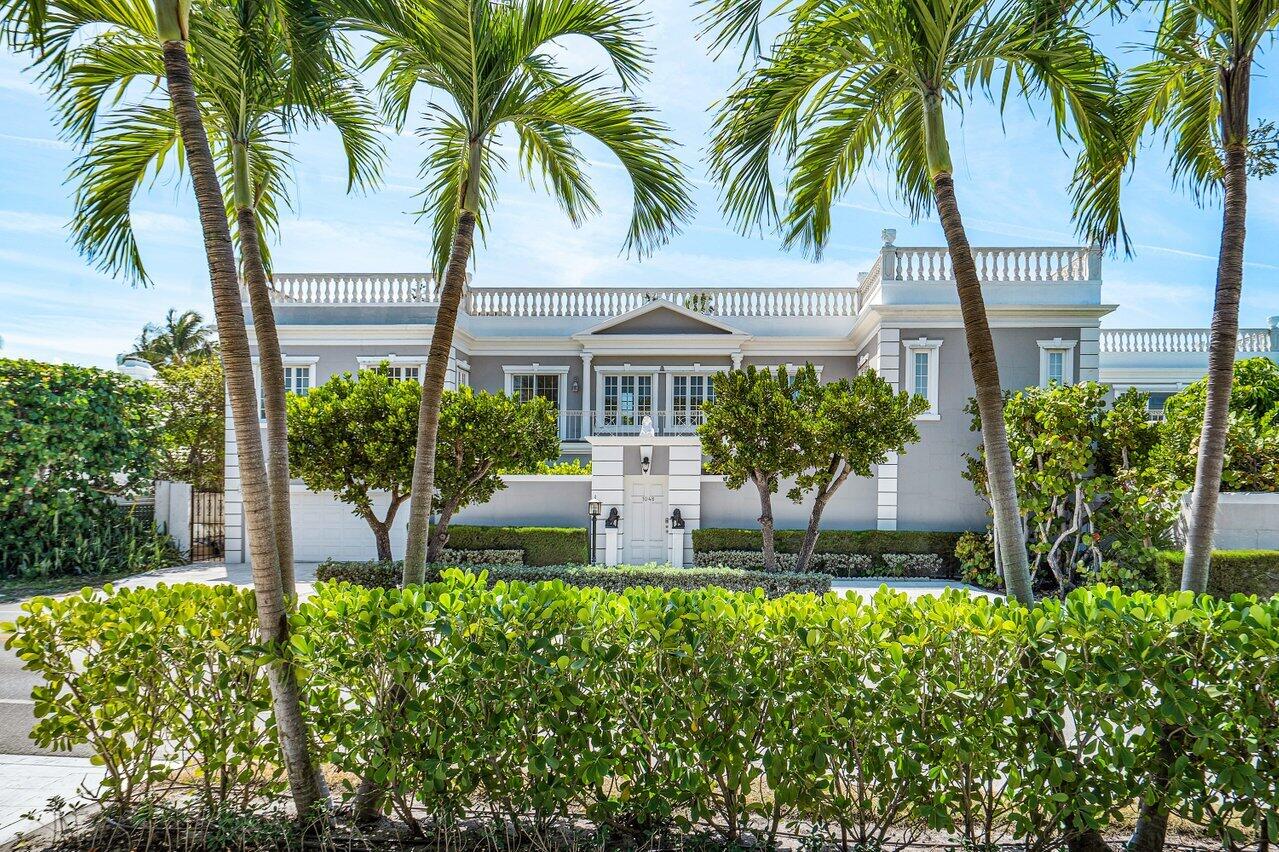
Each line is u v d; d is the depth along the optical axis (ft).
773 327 70.38
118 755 12.51
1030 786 10.44
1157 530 37.09
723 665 10.90
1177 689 9.96
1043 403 44.09
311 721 12.00
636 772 11.21
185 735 12.45
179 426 70.69
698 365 69.77
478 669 10.85
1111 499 40.75
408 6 15.46
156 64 15.21
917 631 10.69
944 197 14.26
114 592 13.23
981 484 48.21
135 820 11.86
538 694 11.01
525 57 16.58
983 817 12.32
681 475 51.80
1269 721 10.04
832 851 10.91
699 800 11.10
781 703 10.89
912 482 53.47
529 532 50.16
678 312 69.21
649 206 19.19
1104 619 10.36
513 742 11.14
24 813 13.17
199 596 13.01
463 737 11.16
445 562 42.47
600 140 18.38
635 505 52.08
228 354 11.52
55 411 47.14
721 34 14.32
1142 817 10.94
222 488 72.64
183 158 17.90
